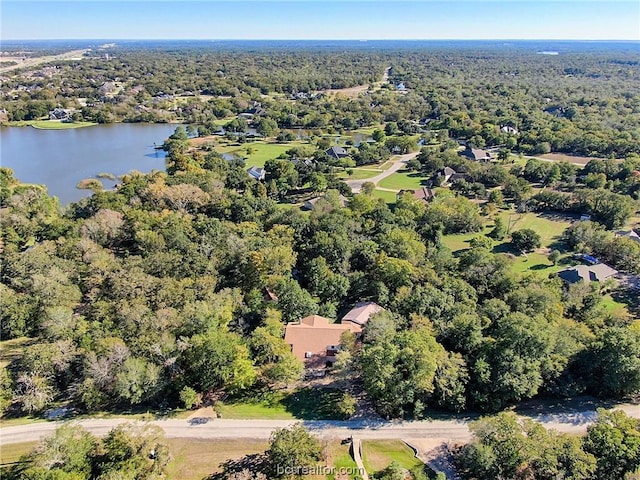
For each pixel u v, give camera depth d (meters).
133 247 119.56
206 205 142.75
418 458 63.41
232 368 72.06
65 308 83.44
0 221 120.56
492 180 176.88
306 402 73.38
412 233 121.62
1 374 69.69
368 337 79.88
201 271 99.50
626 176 168.88
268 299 96.00
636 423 61.78
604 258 121.56
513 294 91.75
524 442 58.16
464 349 77.06
